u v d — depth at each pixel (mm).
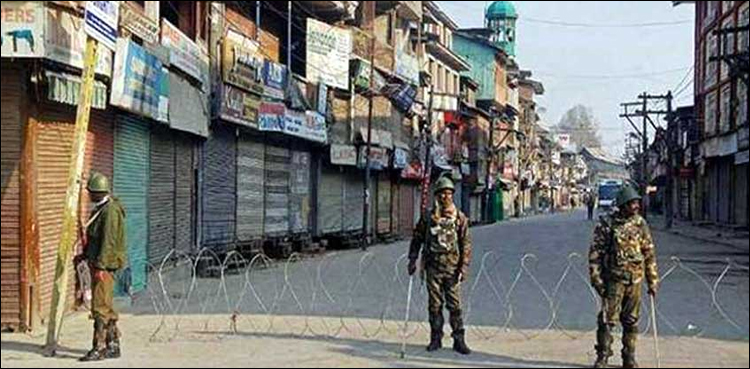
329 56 29109
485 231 46906
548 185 109438
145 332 12023
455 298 10586
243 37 22328
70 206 10805
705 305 14969
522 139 89438
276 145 26125
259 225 24641
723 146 44219
